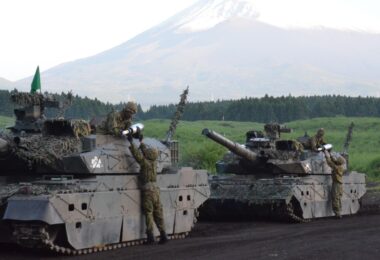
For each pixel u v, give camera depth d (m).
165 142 26.61
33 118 22.95
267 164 32.88
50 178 22.48
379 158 62.12
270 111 133.50
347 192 35.75
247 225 30.31
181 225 25.89
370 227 28.48
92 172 22.22
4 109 66.75
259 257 20.22
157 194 23.77
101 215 21.91
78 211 20.94
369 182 54.84
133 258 20.14
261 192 31.45
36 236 19.95
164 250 21.80
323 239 24.41
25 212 19.83
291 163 32.81
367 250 21.75
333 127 97.25
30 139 22.02
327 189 34.28
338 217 34.12
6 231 21.75
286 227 29.25
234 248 22.09
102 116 24.08
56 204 20.09
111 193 22.41
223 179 33.22
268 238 24.84
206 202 32.34
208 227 29.42
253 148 33.44
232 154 34.16
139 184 23.86
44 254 21.05
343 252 21.31
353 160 64.31
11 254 21.08
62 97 24.58
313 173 33.50
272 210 31.77
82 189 21.33
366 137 84.31
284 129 34.97
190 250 21.69
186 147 58.59
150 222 23.52
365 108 142.12
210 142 59.88
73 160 21.97
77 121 22.72
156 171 24.33
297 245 22.80
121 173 23.38
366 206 39.97
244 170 33.62
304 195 32.06
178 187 25.91
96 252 21.55
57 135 22.78
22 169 22.53
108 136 23.58
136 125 23.77
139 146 24.08
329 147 34.84
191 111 143.25
